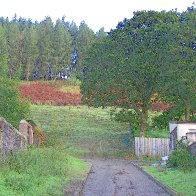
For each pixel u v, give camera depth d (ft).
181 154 76.74
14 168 54.54
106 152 123.85
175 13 134.21
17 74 99.91
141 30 128.06
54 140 102.63
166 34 120.16
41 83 276.00
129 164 100.32
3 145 60.90
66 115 192.54
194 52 103.55
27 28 400.06
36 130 100.32
